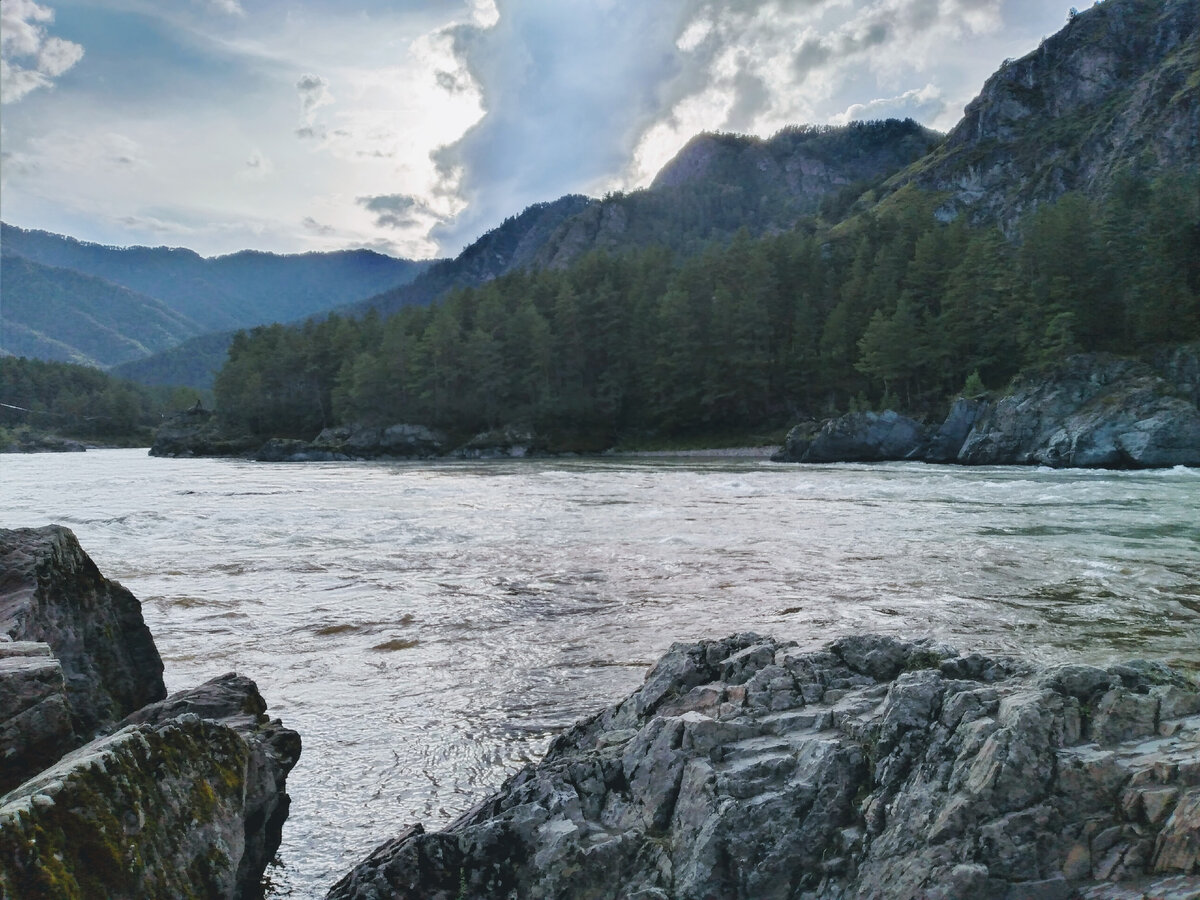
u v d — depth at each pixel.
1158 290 70.56
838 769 5.85
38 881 4.30
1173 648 12.11
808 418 99.44
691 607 15.48
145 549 22.58
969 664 6.64
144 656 10.20
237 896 6.41
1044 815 5.03
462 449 101.88
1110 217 81.25
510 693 11.20
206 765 6.00
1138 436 57.41
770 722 6.49
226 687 8.58
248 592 17.25
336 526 27.09
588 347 116.31
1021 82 182.00
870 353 87.62
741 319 102.75
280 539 24.36
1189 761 4.96
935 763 5.60
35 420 161.62
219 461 96.81
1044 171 157.12
